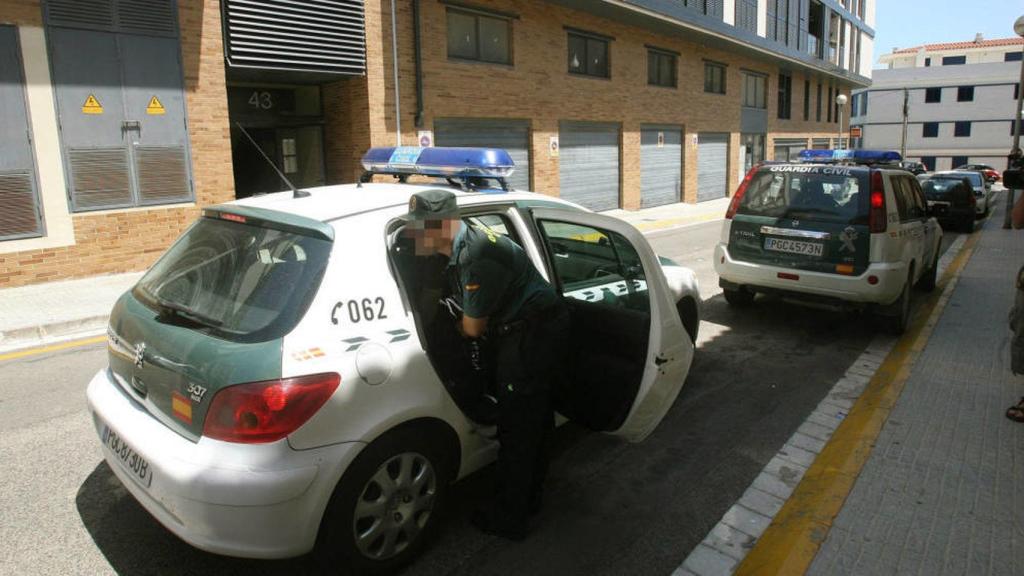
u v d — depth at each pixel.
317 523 2.53
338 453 2.52
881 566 2.88
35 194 8.81
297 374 2.45
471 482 3.67
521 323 2.92
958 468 3.74
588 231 4.40
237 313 2.67
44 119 8.77
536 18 15.88
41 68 8.67
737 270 6.89
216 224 3.19
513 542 3.13
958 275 9.91
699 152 23.48
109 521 3.25
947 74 61.50
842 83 36.03
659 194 21.58
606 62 18.56
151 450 2.54
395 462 2.78
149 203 9.81
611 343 3.42
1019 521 3.21
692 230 16.39
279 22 10.91
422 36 13.32
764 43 24.53
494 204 3.42
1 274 8.64
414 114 13.30
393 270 2.86
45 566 2.89
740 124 26.05
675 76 21.66
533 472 3.14
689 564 2.99
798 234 6.47
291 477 2.40
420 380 2.79
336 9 11.67
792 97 31.19
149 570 2.88
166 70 9.75
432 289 3.04
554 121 16.75
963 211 16.05
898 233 6.34
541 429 3.05
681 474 3.84
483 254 2.81
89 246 9.34
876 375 5.42
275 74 11.60
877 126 64.88
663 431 4.43
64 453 3.98
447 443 2.99
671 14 18.56
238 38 10.43
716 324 7.09
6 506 3.38
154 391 2.73
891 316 6.48
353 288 2.70
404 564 2.90
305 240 2.79
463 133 14.55
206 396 2.46
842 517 3.26
